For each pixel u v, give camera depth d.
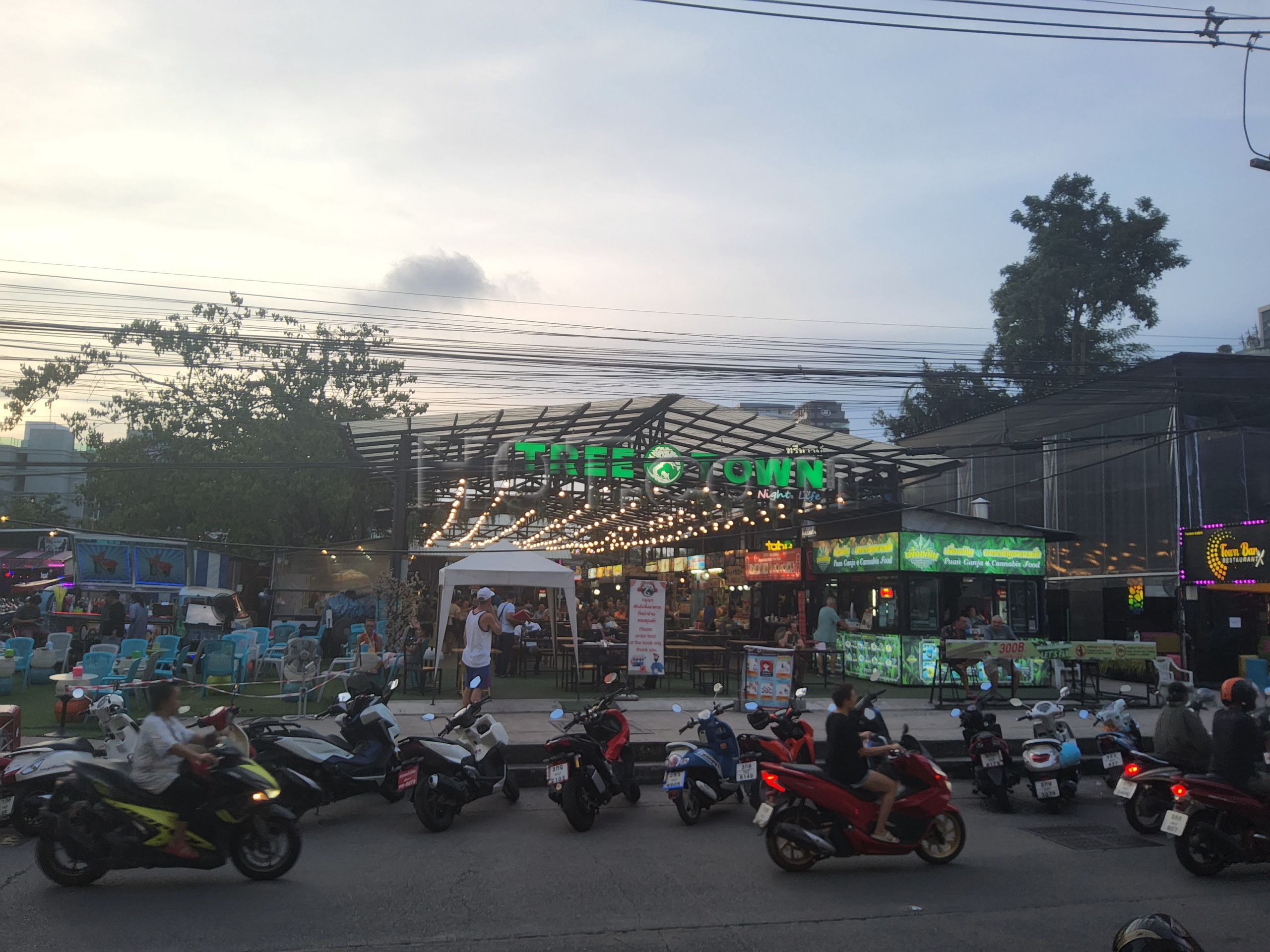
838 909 6.45
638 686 18.78
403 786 8.60
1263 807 7.28
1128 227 36.66
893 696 17.91
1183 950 3.89
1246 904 6.68
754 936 5.87
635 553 37.66
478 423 19.52
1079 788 11.30
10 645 16.20
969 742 10.24
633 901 6.55
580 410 18.84
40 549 32.56
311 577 25.02
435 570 30.55
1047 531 20.77
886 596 19.92
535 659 20.94
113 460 30.88
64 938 5.62
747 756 9.35
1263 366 23.23
